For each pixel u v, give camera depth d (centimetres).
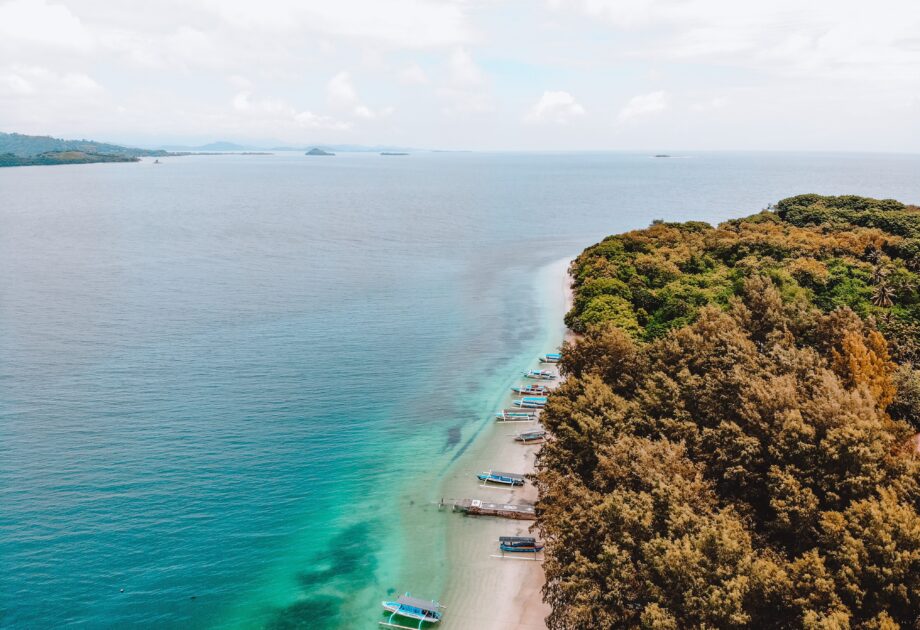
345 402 9600
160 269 17875
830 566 4416
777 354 7206
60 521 6550
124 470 7506
